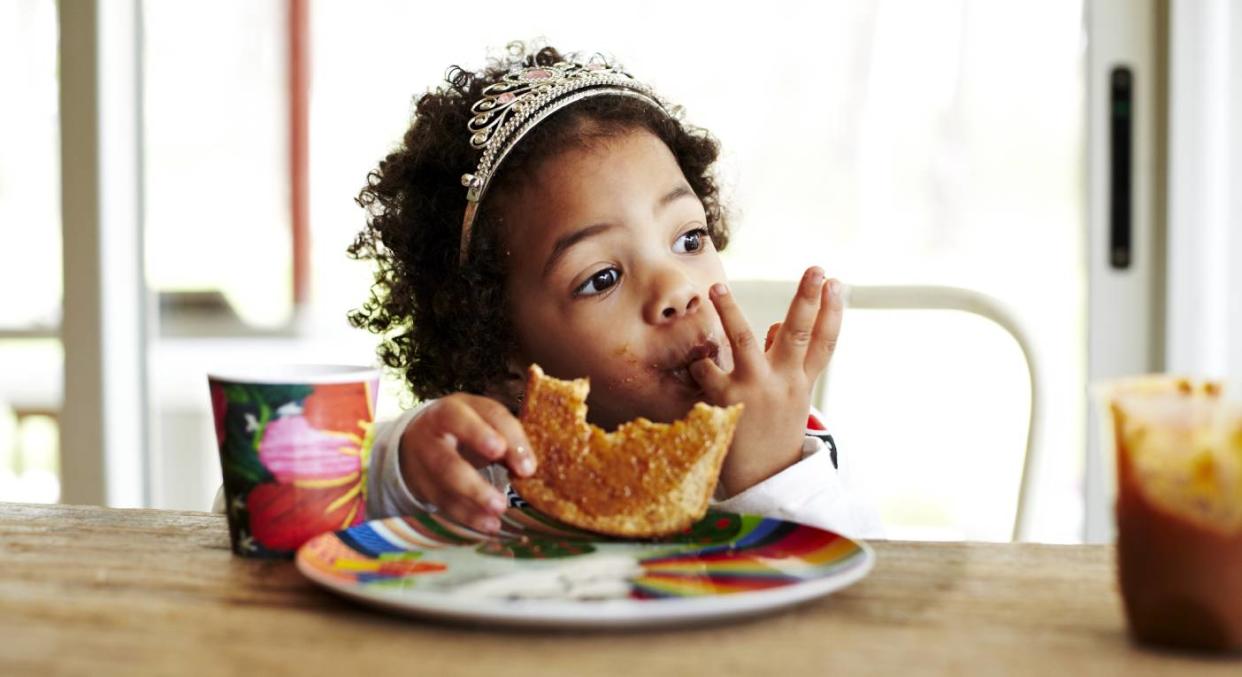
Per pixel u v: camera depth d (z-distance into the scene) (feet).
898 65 5.63
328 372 2.36
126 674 1.69
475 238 3.12
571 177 2.98
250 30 7.63
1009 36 5.34
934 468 5.81
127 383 5.59
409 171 3.33
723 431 2.21
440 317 3.24
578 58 3.70
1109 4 4.73
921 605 1.91
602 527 2.18
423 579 1.99
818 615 1.88
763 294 3.63
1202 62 4.64
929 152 5.65
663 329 2.92
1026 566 2.09
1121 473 1.81
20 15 6.12
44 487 6.97
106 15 5.33
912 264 5.73
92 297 5.41
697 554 2.11
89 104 5.33
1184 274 4.73
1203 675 1.70
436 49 6.76
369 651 1.76
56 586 2.00
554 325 2.99
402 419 2.70
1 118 6.35
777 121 5.72
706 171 3.51
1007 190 5.46
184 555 2.18
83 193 5.38
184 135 7.17
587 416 3.04
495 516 2.29
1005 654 1.75
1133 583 1.78
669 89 5.77
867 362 5.89
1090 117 4.79
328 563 2.03
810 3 5.65
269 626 1.84
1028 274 5.36
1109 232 4.81
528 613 1.77
